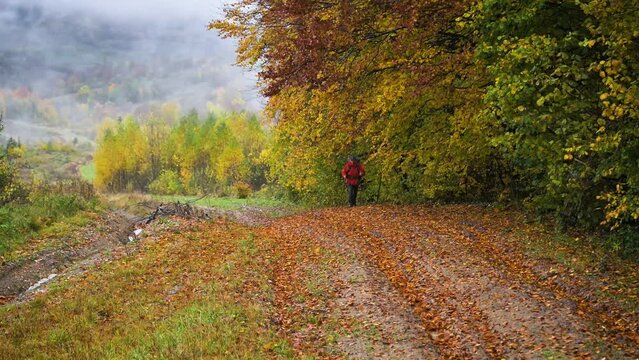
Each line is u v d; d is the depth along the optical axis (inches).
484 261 449.4
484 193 797.9
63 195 904.3
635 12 321.4
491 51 436.5
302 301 397.4
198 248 581.0
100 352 320.2
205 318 350.0
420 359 293.0
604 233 476.1
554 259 435.5
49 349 334.3
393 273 448.5
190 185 2910.9
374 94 609.6
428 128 701.9
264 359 295.1
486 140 581.0
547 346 297.4
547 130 387.5
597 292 360.8
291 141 995.9
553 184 486.9
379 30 579.2
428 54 559.5
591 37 385.4
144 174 3708.2
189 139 3302.2
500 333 321.1
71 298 436.5
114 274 494.0
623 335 304.8
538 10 402.0
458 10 519.2
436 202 829.8
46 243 647.1
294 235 650.8
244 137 3376.0
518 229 544.7
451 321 345.1
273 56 624.1
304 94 695.7
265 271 478.6
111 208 931.3
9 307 442.6
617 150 347.6
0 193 852.0
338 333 334.3
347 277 439.5
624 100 315.6
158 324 353.4
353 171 932.6
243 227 745.6
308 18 585.6
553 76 378.0
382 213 754.8
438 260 466.9
